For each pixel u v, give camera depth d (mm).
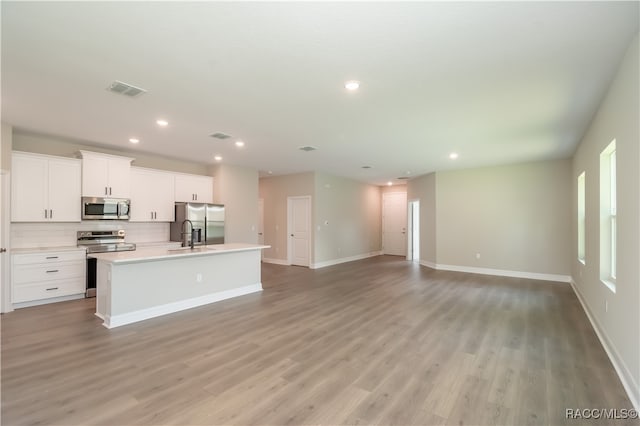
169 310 4180
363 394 2277
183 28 2035
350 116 3707
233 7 1821
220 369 2637
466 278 6586
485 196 7105
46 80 2795
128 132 4434
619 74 2523
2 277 4082
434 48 2268
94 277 4992
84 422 1941
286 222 8586
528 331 3547
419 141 4848
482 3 1778
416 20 1945
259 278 5551
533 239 6555
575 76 2684
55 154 4910
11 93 3078
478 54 2346
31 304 4395
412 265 8430
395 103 3301
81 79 2777
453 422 1968
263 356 2889
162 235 6359
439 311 4297
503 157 6051
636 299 2193
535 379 2498
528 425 1941
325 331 3533
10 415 1999
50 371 2570
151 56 2393
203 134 4508
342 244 9078
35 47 2260
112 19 1937
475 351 3016
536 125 4000
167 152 5723
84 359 2793
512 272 6766
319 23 1981
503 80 2766
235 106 3408
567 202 6199
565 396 2258
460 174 7465
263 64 2514
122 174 5395
